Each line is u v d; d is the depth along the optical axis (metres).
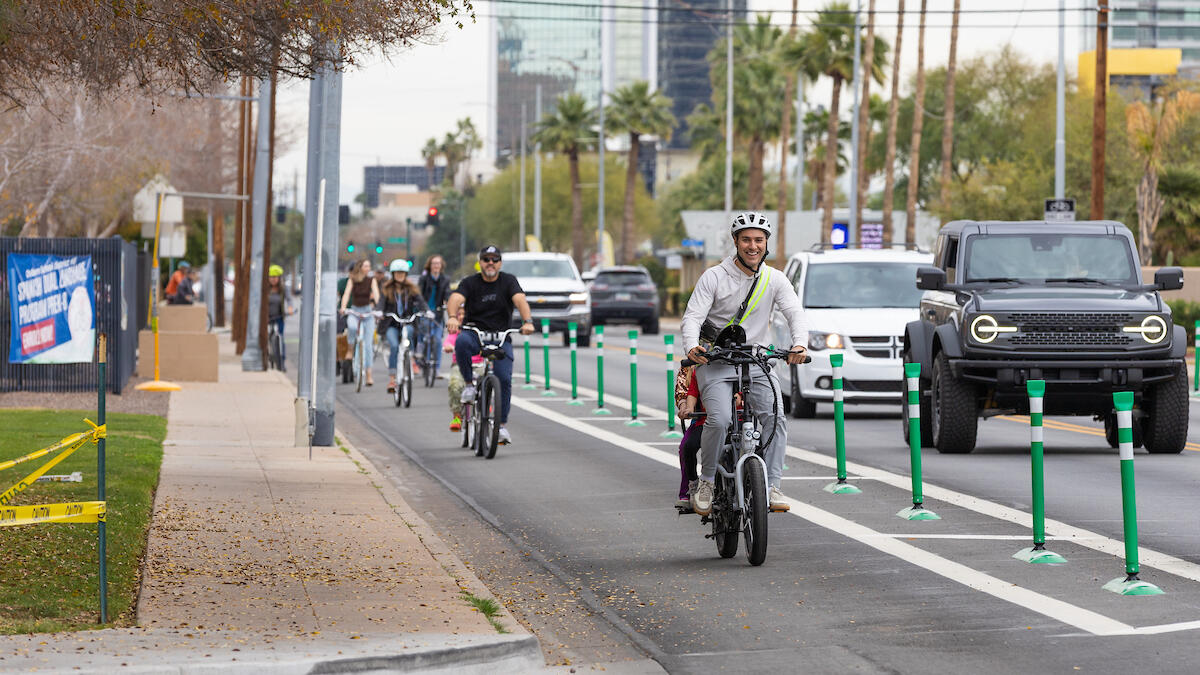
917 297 47.03
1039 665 16.30
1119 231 38.16
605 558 23.83
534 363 74.94
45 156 67.69
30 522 16.89
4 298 52.06
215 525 25.27
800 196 167.00
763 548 22.27
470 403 39.47
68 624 17.39
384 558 22.81
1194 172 108.06
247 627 17.45
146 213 69.19
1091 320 34.94
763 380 22.39
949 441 36.16
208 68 25.19
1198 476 31.98
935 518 26.36
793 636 18.03
